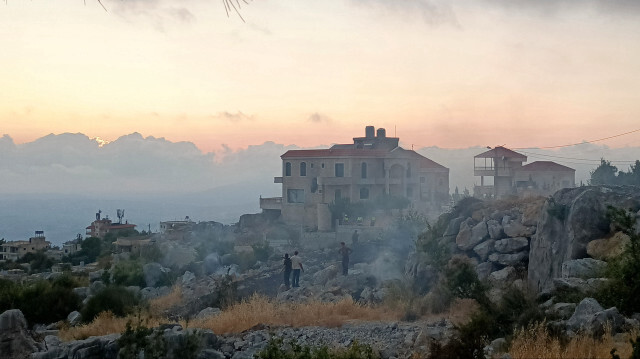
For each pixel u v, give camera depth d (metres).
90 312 26.66
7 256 115.56
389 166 89.00
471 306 19.97
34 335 21.69
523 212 27.92
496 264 26.42
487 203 31.14
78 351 17.81
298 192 91.00
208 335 19.05
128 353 16.59
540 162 84.50
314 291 29.72
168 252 65.38
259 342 19.45
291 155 91.38
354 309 24.03
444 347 14.12
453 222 29.95
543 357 12.50
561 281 17.56
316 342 18.89
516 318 15.58
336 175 87.50
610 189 23.38
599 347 12.59
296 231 82.69
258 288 34.97
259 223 93.38
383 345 17.55
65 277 33.31
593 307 14.32
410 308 22.50
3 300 27.27
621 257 16.47
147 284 43.41
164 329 18.95
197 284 38.66
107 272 43.38
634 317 14.67
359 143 103.31
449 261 26.84
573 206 21.84
